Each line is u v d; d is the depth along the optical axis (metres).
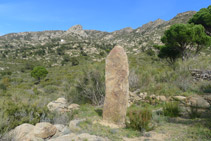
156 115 5.84
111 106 5.41
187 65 12.97
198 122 4.75
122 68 5.43
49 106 6.86
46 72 35.44
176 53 20.91
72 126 4.94
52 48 120.31
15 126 4.38
